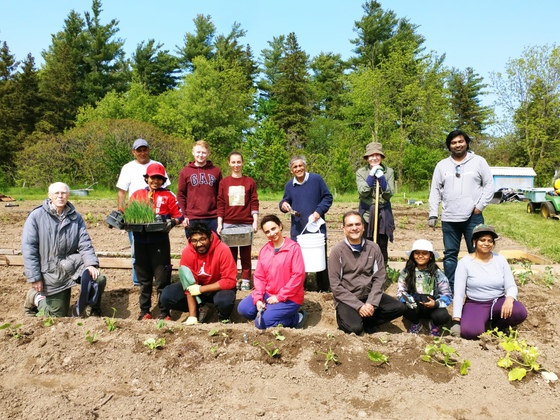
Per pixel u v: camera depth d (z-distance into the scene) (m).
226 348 4.45
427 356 4.25
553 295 6.23
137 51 51.31
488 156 38.28
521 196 21.83
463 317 5.11
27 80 41.72
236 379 4.11
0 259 7.91
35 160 28.59
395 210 17.77
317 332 4.64
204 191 6.34
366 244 5.33
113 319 4.97
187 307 5.73
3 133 37.81
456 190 5.80
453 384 4.04
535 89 31.59
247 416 3.68
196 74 41.97
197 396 3.94
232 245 6.16
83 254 5.81
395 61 37.12
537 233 11.45
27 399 3.84
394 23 49.44
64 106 44.09
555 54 31.14
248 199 6.50
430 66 37.94
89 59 49.28
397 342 4.54
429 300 5.20
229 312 5.54
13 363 4.34
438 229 12.79
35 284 5.59
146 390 4.02
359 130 39.44
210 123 42.06
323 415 3.71
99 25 50.62
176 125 40.75
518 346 4.32
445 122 36.19
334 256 5.31
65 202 5.69
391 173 6.31
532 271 7.11
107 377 4.17
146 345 4.48
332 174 30.98
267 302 5.22
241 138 44.78
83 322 4.86
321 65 51.44
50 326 4.81
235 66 45.66
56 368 4.28
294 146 40.47
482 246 5.07
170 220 5.77
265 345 4.46
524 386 4.05
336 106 49.47
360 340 4.57
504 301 5.03
